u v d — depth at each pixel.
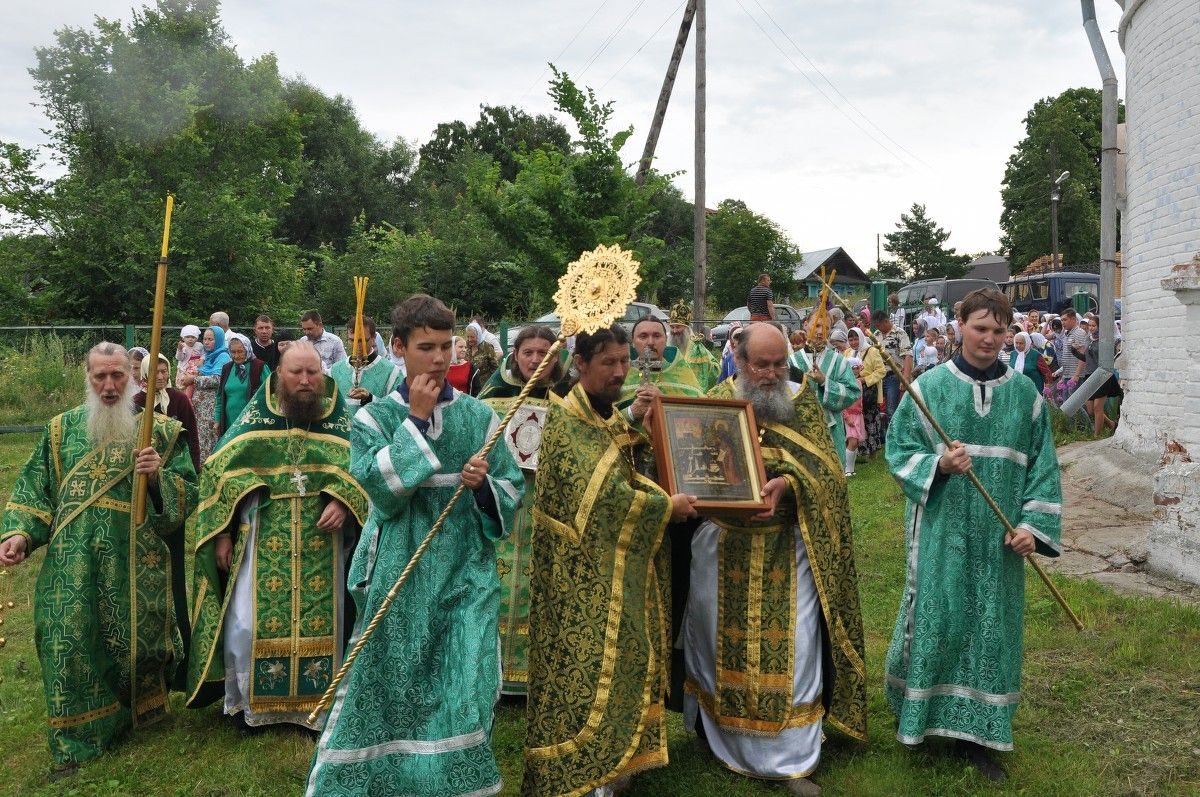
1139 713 4.79
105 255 24.30
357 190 46.84
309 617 4.92
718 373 7.25
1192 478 6.58
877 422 13.38
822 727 4.55
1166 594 6.31
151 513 4.95
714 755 4.48
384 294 30.06
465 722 3.59
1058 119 57.75
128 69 28.64
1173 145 8.89
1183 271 6.50
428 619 3.74
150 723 5.07
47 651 4.68
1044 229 55.75
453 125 59.53
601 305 3.83
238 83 30.62
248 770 4.56
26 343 17.20
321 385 4.99
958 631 4.31
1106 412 13.05
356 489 4.94
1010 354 13.32
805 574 4.39
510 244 21.78
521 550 5.41
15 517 4.72
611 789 3.97
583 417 4.07
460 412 3.93
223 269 25.94
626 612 3.93
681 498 3.99
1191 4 8.62
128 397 5.01
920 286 29.11
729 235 35.88
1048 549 4.31
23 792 4.48
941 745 4.56
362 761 3.62
